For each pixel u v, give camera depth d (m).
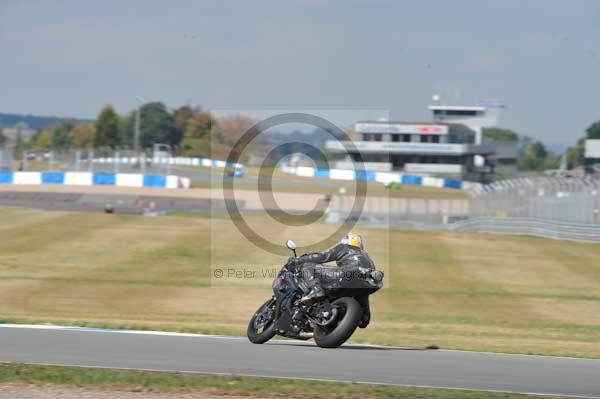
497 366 35.72
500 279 83.88
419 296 72.94
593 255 101.81
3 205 148.62
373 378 32.06
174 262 87.50
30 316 55.69
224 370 32.88
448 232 124.69
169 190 188.12
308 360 35.66
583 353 41.78
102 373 30.88
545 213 126.75
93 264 86.00
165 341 40.31
